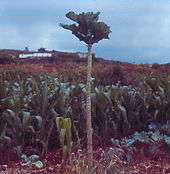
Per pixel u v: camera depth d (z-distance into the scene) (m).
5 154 9.10
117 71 21.25
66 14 5.53
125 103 11.24
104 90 11.93
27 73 25.88
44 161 8.79
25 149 9.52
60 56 38.22
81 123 10.25
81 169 6.02
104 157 7.18
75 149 8.67
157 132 10.43
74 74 23.73
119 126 11.01
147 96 11.60
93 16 5.52
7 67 29.20
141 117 11.44
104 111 10.71
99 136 10.55
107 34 5.59
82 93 10.91
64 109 10.25
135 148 9.28
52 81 15.83
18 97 10.81
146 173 7.87
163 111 11.42
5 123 9.55
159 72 27.98
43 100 10.00
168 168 8.20
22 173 7.93
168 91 11.41
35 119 10.02
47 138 9.38
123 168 6.94
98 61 35.06
